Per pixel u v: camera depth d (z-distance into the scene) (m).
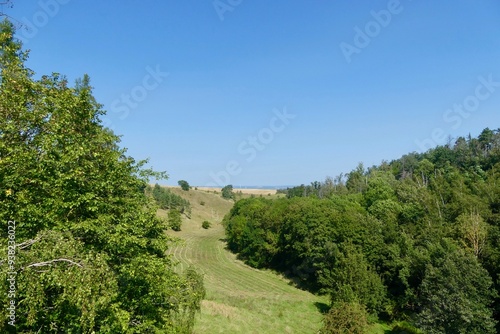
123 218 13.41
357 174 119.44
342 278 40.38
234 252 88.88
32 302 8.01
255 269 72.00
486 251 35.91
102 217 11.87
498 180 53.75
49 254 8.04
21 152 10.23
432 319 30.33
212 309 37.00
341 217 54.00
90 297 8.34
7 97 10.33
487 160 77.56
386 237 50.06
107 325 10.52
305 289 57.06
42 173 10.72
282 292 53.66
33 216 10.44
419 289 39.44
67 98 12.17
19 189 10.61
